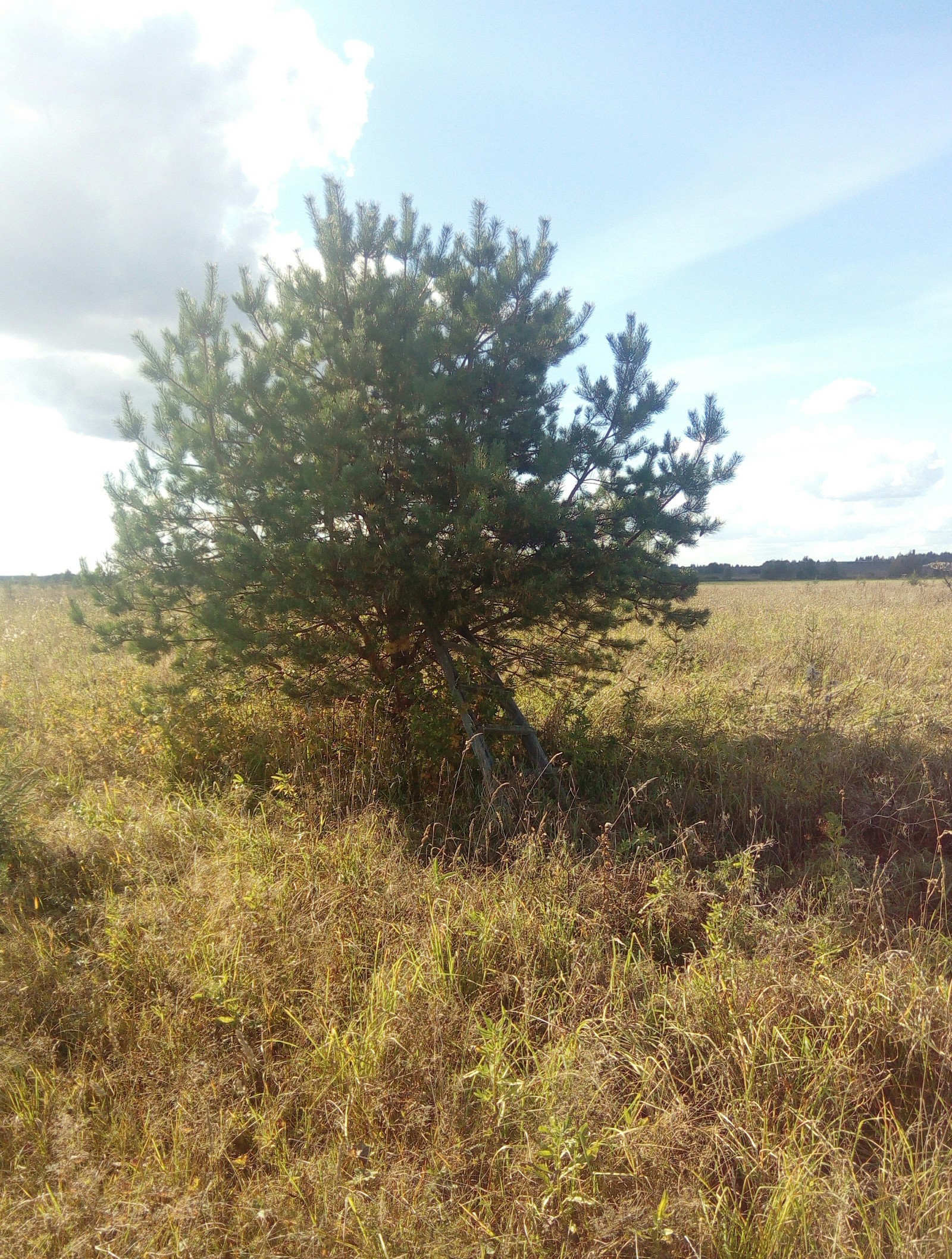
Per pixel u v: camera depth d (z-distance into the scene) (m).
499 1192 2.56
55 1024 3.41
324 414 5.81
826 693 8.02
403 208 6.64
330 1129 2.88
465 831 5.49
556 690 7.52
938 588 25.36
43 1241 2.32
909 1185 2.53
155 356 6.48
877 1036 3.22
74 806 5.46
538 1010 3.51
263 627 6.26
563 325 6.79
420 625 6.49
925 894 4.66
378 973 3.60
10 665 10.63
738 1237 2.42
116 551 6.71
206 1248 2.34
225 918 3.97
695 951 3.88
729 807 5.81
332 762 6.38
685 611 6.95
